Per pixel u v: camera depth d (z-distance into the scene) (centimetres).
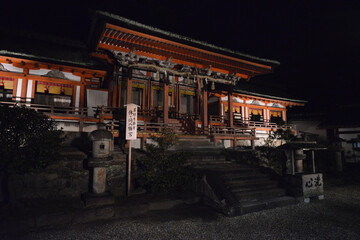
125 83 1844
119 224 675
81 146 1208
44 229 628
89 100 1658
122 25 1316
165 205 825
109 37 1403
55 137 798
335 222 714
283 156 1474
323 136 3100
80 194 860
